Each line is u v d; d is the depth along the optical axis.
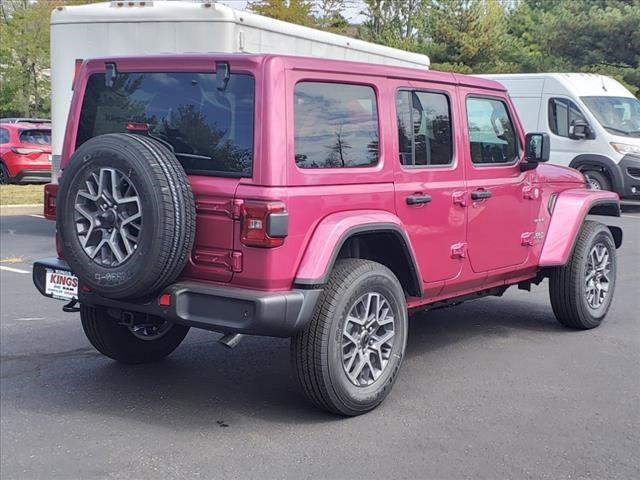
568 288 7.00
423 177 5.52
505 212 6.35
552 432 4.83
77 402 5.36
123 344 5.99
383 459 4.45
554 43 34.56
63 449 4.61
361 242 5.44
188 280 4.77
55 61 11.30
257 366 6.15
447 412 5.16
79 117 5.48
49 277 5.34
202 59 4.83
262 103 4.57
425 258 5.59
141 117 5.11
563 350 6.58
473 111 6.11
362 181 5.05
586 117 16.67
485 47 38.09
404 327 5.27
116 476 4.26
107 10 10.98
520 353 6.48
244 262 4.57
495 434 4.80
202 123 4.82
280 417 5.08
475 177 6.03
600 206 7.58
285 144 4.58
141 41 10.82
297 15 25.69
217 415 5.12
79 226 4.70
